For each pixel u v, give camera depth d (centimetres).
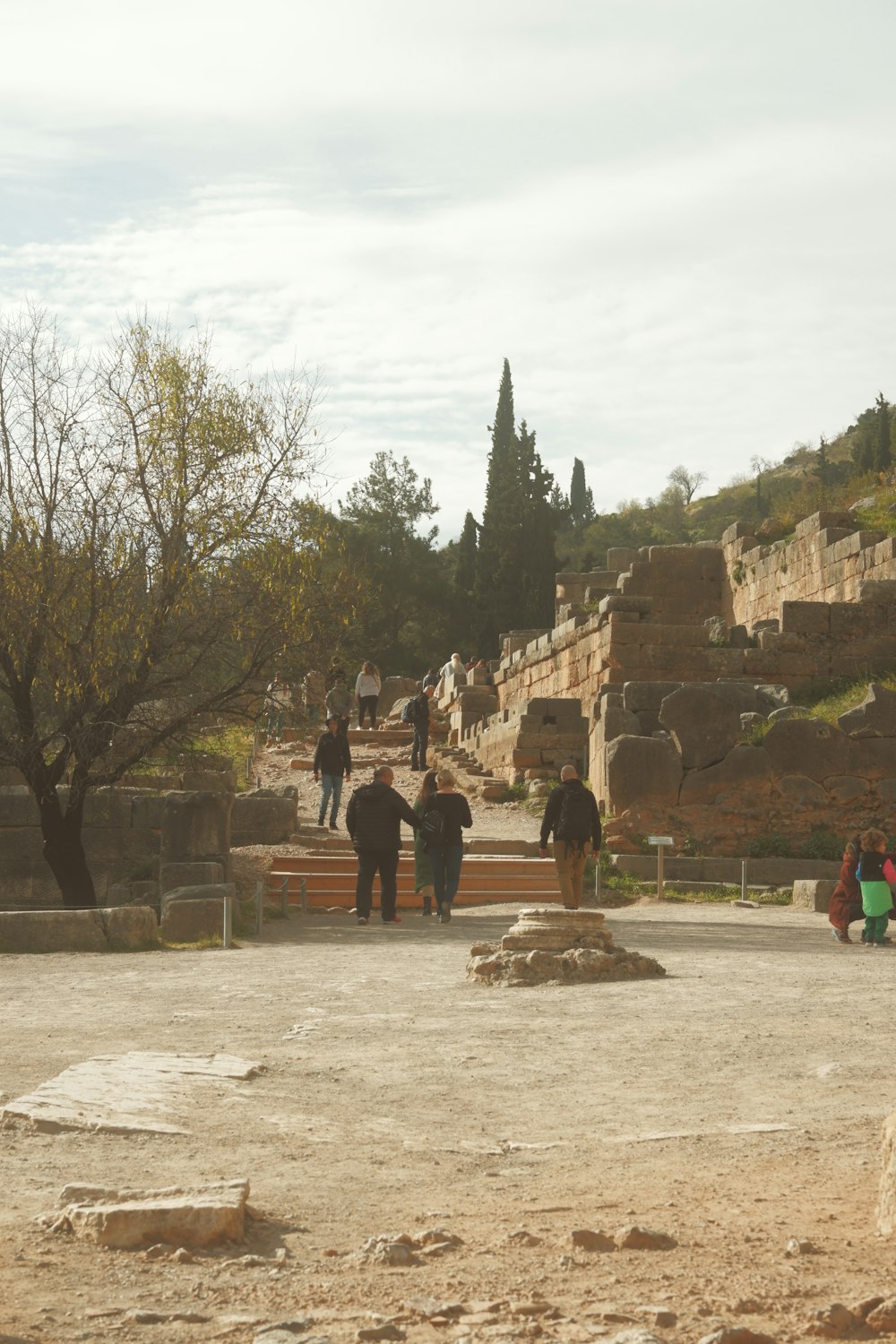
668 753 2423
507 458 8125
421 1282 437
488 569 7569
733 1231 491
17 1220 509
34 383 1950
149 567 1956
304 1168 605
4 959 1435
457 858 1891
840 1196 541
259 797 2553
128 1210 484
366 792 1864
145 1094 727
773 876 2309
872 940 1576
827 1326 378
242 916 1845
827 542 3406
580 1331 381
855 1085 777
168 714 2039
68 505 1948
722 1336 365
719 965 1349
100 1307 414
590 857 2278
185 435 1992
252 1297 426
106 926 1535
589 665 3194
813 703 2883
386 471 7588
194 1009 1070
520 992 1163
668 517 15900
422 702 3266
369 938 1680
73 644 1911
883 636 2977
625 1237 473
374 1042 926
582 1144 657
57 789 2175
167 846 1973
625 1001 1102
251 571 1992
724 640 3053
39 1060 840
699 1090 779
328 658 2127
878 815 2420
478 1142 664
